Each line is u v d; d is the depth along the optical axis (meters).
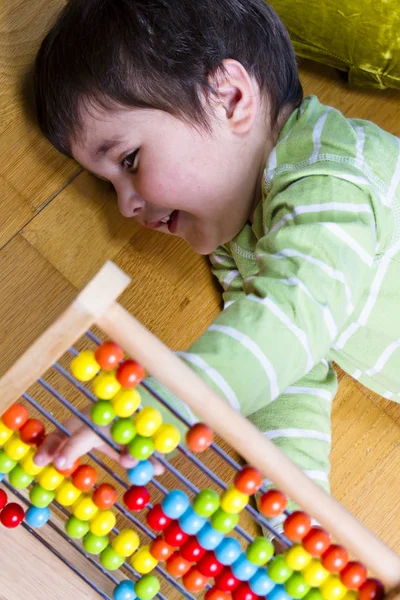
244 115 0.98
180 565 0.72
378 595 0.66
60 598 0.84
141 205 1.02
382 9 1.10
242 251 1.07
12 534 0.85
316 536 0.65
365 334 1.01
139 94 0.94
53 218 1.14
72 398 1.07
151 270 1.14
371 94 1.23
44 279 1.11
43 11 1.17
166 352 0.58
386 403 1.13
